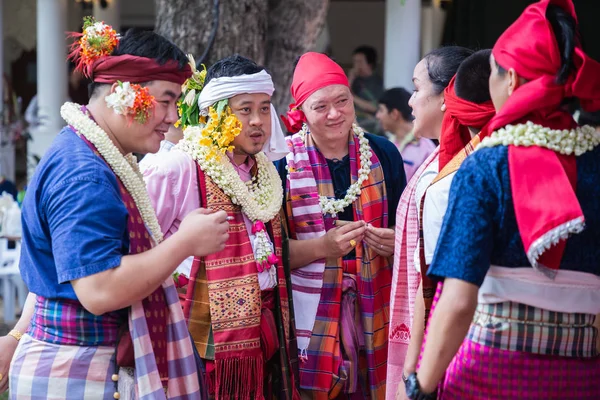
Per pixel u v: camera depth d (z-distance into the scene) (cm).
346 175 448
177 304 336
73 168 306
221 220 318
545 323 291
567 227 273
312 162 446
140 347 315
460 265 282
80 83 1240
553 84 286
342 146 450
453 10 1177
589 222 290
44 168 312
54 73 1147
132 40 325
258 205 405
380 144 461
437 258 289
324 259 434
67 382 314
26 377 317
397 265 397
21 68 1596
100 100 325
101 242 298
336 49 1569
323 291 434
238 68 396
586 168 292
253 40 697
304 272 436
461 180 292
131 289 300
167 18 696
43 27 1141
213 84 395
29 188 319
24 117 1178
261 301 407
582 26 1164
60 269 297
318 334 431
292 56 736
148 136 328
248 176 414
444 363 287
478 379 295
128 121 321
